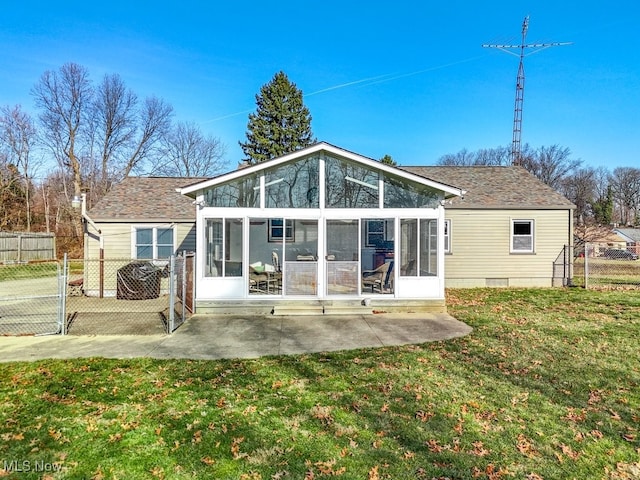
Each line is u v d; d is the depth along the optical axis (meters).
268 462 3.86
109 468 3.76
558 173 48.75
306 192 11.38
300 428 4.52
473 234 16.72
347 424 4.61
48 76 36.25
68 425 4.55
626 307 11.55
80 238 35.88
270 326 9.68
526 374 6.21
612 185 59.25
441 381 5.94
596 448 4.14
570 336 8.41
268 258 12.13
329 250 11.65
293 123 41.38
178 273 12.10
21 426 4.52
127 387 5.68
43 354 7.28
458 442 4.22
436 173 19.69
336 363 6.80
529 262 16.83
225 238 11.21
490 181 18.81
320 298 11.22
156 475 3.67
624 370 6.35
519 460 3.91
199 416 4.80
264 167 11.14
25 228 37.97
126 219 15.12
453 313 11.11
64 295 8.97
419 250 11.40
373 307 11.23
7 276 20.98
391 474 3.67
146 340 8.34
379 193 11.42
